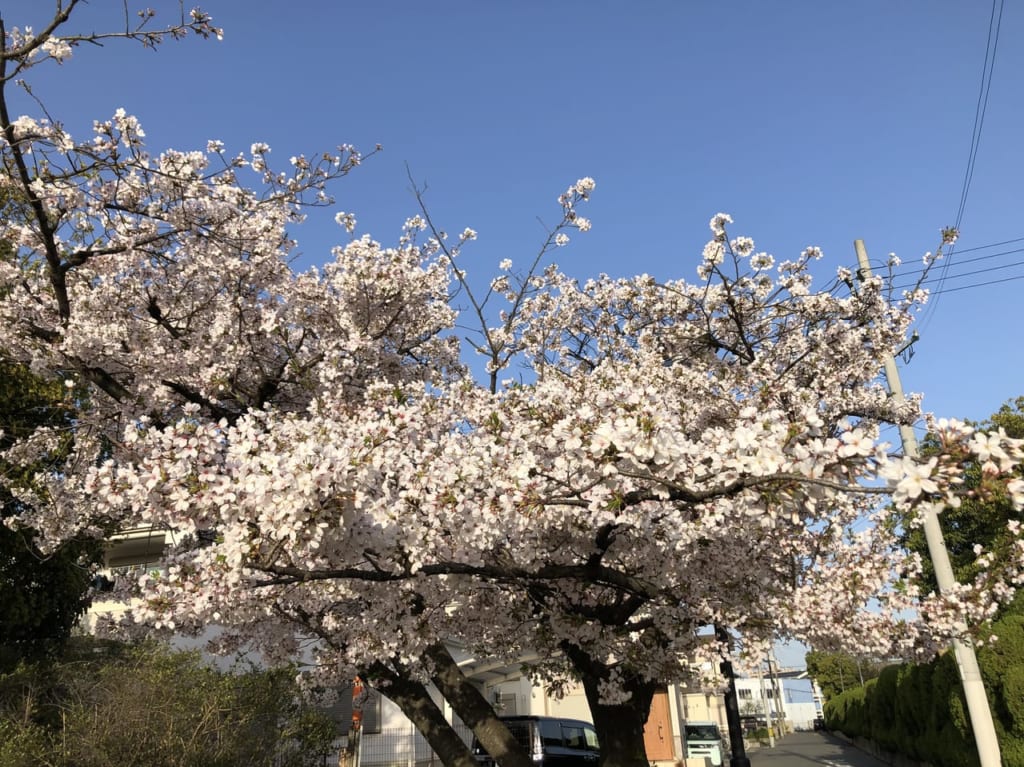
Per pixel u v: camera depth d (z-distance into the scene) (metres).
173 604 4.75
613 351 10.67
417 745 15.54
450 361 9.71
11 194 6.79
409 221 10.15
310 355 8.25
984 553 7.42
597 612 6.96
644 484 4.25
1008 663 10.84
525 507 4.35
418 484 4.45
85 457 7.53
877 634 6.90
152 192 7.66
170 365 7.55
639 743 7.59
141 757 7.47
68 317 6.99
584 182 10.21
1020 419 20.25
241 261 7.98
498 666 17.70
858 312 9.70
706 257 9.16
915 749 16.36
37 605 10.83
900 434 9.77
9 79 5.50
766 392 7.45
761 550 7.00
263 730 9.21
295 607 6.69
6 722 7.82
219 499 4.16
